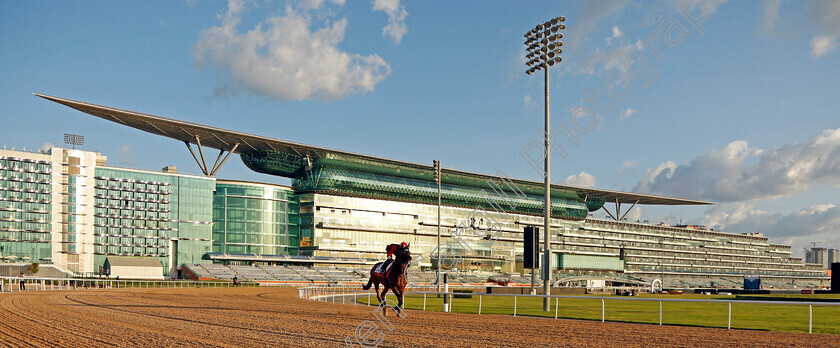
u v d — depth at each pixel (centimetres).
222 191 12412
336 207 13225
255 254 12406
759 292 10838
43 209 10919
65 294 4228
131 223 11581
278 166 13138
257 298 4191
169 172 12000
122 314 2316
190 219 12012
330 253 13025
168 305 2919
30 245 10700
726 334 1939
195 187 12150
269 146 12662
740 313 3675
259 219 12569
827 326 2639
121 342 1485
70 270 11006
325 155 13288
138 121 11106
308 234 12962
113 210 11488
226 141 12312
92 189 11394
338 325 1956
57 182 11100
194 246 11981
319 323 2017
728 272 19938
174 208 11925
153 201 11781
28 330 1725
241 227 12394
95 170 11469
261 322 2027
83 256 11169
